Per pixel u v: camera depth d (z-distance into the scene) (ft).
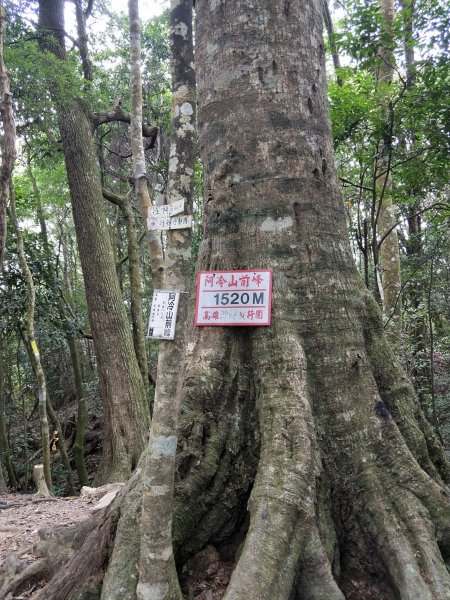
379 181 28.27
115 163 51.39
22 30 29.96
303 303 10.03
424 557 8.07
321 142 10.93
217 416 9.70
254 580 7.43
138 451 29.22
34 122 28.37
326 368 9.75
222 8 11.25
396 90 24.32
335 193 10.98
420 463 9.84
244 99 10.80
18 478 42.09
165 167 41.65
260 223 10.39
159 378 7.86
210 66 11.29
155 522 7.69
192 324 10.56
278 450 8.79
